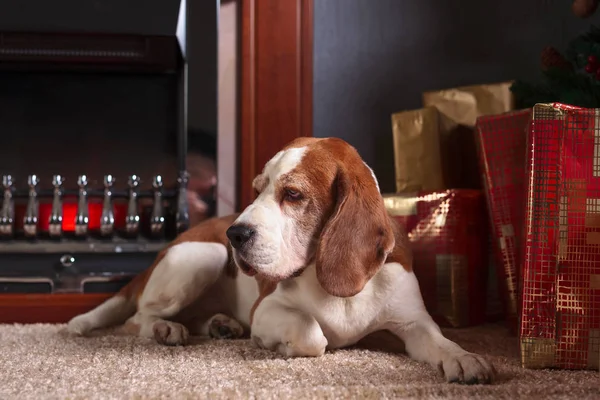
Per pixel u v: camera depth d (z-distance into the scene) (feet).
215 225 7.70
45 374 5.39
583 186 5.77
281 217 5.59
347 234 5.56
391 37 11.02
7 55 9.61
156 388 4.83
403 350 6.34
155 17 9.66
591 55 7.95
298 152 5.78
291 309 6.05
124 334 7.39
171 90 10.67
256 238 5.43
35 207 9.82
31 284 9.31
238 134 10.52
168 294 7.16
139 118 10.63
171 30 9.64
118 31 9.56
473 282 8.28
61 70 10.48
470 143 9.51
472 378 4.95
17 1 9.53
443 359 5.32
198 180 10.21
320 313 5.95
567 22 11.06
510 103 9.35
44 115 10.53
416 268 8.25
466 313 8.18
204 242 7.44
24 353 6.34
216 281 7.48
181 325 6.90
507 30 11.10
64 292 9.35
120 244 9.55
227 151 10.50
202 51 10.27
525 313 5.78
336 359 5.82
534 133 5.86
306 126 10.52
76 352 6.36
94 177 10.54
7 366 5.71
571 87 8.13
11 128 10.49
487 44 11.09
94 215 10.51
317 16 10.92
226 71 10.51
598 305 5.69
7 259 9.30
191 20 10.25
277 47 10.49
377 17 11.02
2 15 9.42
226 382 4.98
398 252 6.18
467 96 9.51
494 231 7.88
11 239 9.78
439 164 9.16
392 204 8.38
